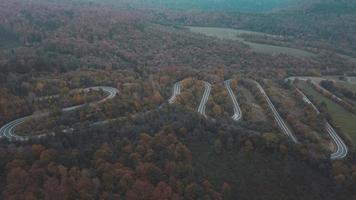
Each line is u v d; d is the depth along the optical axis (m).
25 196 185.38
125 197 196.25
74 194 193.75
